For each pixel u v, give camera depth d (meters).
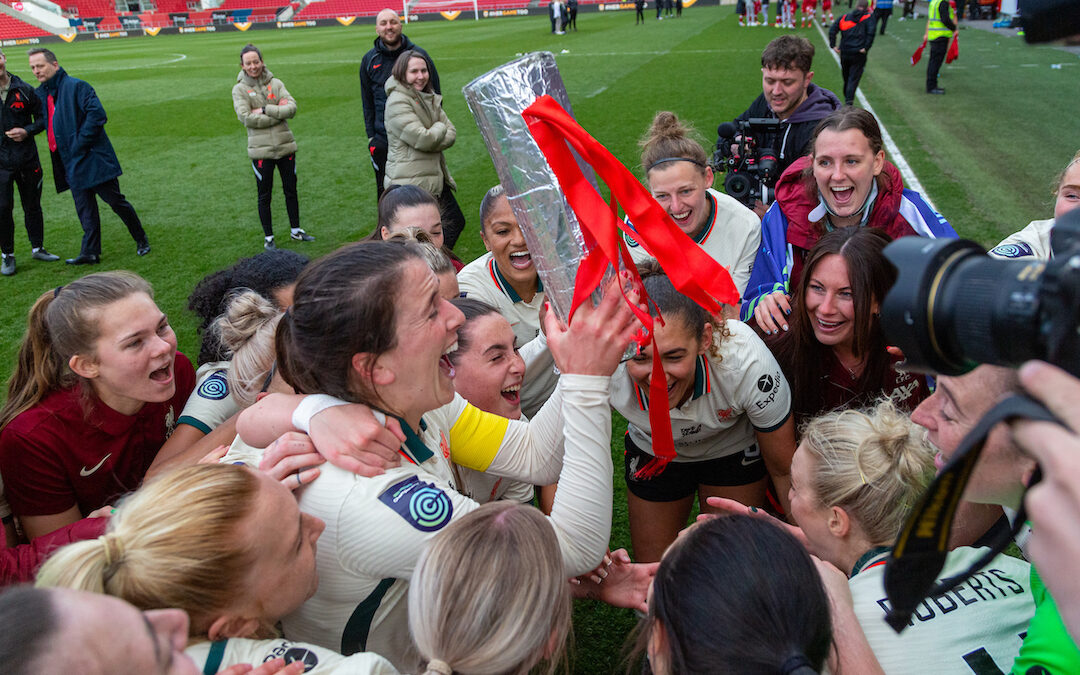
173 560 1.10
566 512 1.40
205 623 1.15
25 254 6.96
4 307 5.77
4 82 6.23
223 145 11.38
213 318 2.57
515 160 1.28
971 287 0.69
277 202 8.29
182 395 2.42
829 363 2.31
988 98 11.16
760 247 3.07
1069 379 0.59
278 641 1.20
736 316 2.33
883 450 1.54
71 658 0.79
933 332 0.71
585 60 18.73
